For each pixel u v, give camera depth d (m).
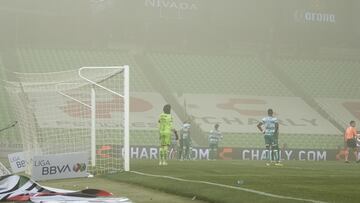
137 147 44.12
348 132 42.34
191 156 45.19
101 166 25.72
